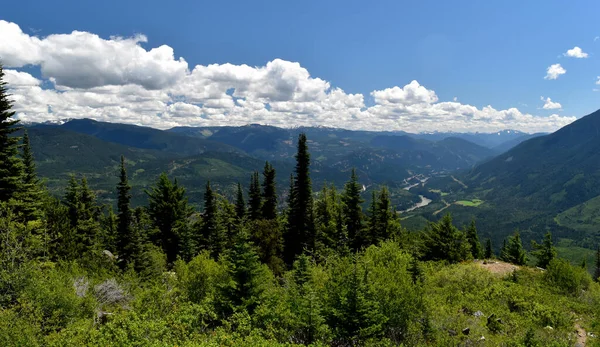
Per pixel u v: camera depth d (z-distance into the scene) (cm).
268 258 3409
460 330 1430
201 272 1798
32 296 1281
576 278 2188
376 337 1304
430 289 1964
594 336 1555
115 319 1175
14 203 2266
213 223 4566
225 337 1142
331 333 1316
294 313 1391
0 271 1331
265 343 1116
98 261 2498
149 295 1512
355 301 1330
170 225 4475
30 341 1020
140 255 2980
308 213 4394
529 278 2348
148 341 1041
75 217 3703
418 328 1375
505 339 1402
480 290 2083
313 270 2033
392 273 1639
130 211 3869
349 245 4306
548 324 1653
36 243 1834
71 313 1312
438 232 4034
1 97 2477
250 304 1557
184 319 1248
